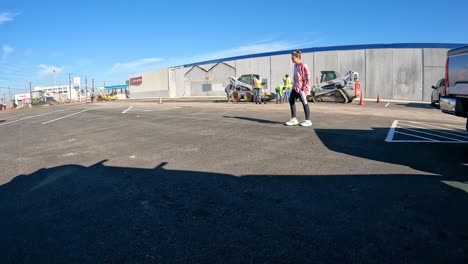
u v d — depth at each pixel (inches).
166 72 2031.3
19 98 2504.9
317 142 235.9
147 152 227.1
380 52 1080.2
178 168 180.9
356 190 136.3
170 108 664.4
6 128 483.5
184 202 131.6
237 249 94.9
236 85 846.5
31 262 93.0
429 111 582.9
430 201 122.0
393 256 87.2
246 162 186.7
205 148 230.1
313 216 113.6
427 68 1024.2
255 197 133.3
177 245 98.7
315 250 92.2
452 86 210.5
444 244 92.0
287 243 96.8
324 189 139.0
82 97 3034.0
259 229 106.2
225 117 418.9
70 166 199.6
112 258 93.3
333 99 808.3
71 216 123.4
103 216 121.9
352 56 1122.7
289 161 185.3
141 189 149.6
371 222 107.0
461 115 204.5
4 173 192.2
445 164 171.9
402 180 147.0
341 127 306.0
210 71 1626.5
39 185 164.6
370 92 1101.1
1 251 99.6
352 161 181.5
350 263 85.2
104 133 338.3
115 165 195.3
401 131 283.1
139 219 117.8
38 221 120.3
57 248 100.2
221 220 114.0
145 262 90.5
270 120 368.8
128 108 761.0
